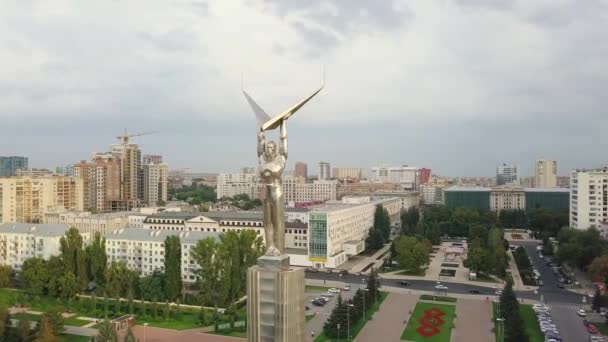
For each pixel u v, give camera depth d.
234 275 187.88
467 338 153.50
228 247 187.25
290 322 91.12
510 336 143.00
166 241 188.25
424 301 197.50
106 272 187.38
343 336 153.75
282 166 93.88
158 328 166.12
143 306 178.25
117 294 181.75
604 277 196.12
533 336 155.50
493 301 197.00
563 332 159.12
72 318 175.38
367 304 183.12
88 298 192.00
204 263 185.88
